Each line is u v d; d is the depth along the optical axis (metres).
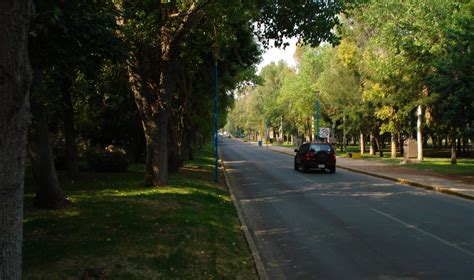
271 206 14.20
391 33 29.45
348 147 74.00
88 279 5.93
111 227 8.84
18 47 3.46
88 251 7.14
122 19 13.34
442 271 7.04
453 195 16.47
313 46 14.67
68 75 12.76
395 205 14.04
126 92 20.42
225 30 15.16
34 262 6.53
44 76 11.69
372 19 31.12
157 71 15.81
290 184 20.59
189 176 20.94
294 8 14.05
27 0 3.51
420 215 12.17
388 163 34.19
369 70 36.38
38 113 10.58
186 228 9.09
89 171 21.88
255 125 116.50
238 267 7.12
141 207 11.06
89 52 9.70
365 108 41.66
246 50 21.27
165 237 8.24
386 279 6.71
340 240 9.35
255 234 10.15
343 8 14.22
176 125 23.19
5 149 3.44
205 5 13.09
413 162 33.66
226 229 9.95
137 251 7.23
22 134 3.55
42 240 7.80
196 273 6.54
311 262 7.76
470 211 12.82
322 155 26.78
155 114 15.62
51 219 9.52
